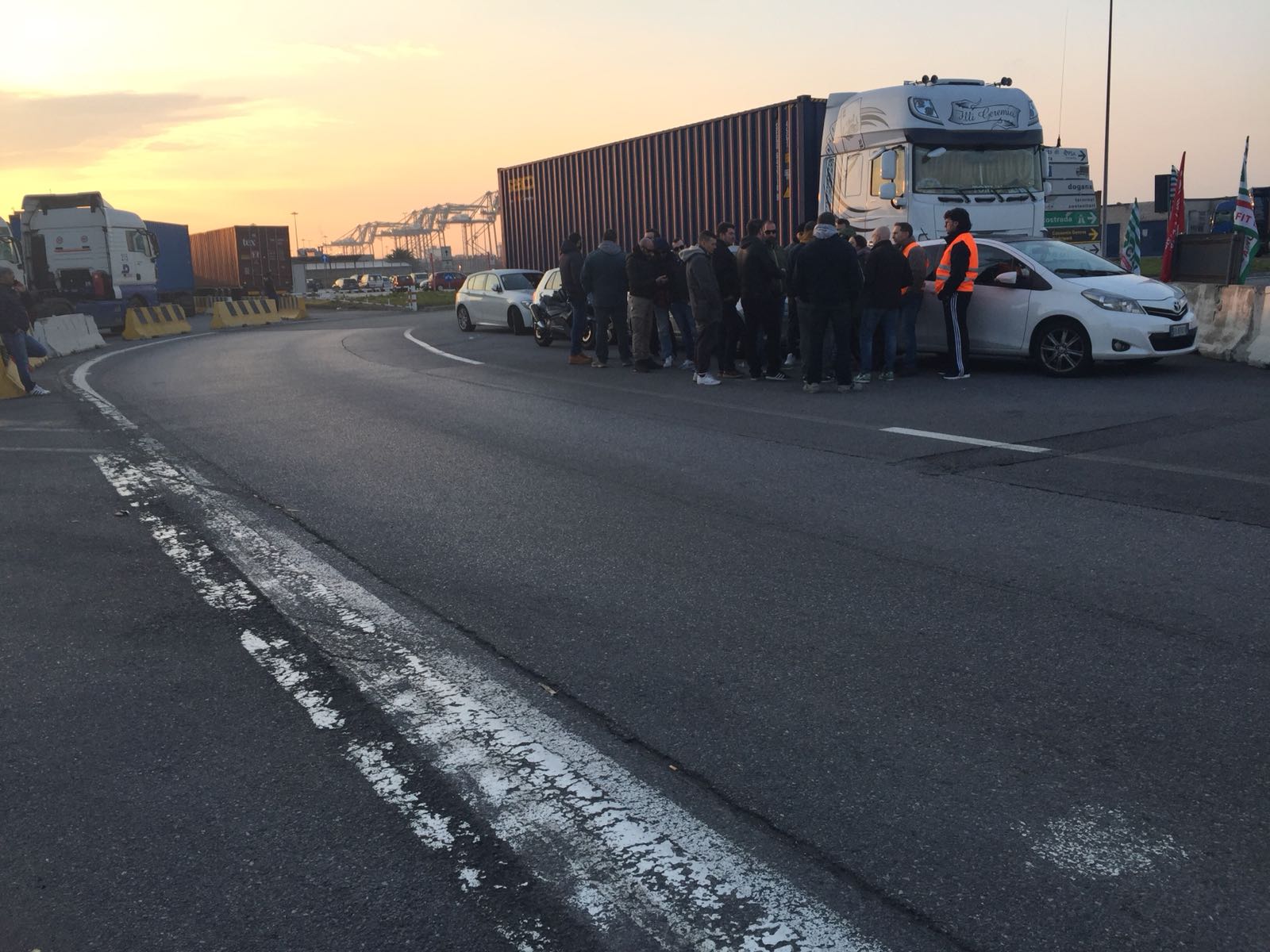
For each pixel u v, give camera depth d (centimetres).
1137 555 502
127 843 288
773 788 306
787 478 700
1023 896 251
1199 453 722
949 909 248
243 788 317
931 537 548
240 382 1423
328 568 541
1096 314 1089
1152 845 270
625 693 375
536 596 482
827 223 1061
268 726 360
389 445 884
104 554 580
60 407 1236
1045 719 340
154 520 654
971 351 1184
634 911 253
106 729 361
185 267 3969
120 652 432
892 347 1130
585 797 305
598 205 2092
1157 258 5578
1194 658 382
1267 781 298
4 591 518
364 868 274
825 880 261
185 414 1127
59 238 2789
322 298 6331
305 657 421
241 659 421
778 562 516
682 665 396
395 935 246
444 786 315
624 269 1406
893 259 1098
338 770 328
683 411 1005
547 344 1831
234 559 564
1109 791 296
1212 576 468
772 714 352
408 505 666
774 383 1173
